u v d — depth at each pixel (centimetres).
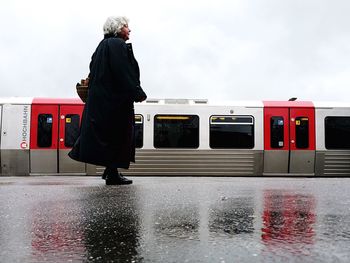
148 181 508
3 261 130
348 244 151
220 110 1402
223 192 344
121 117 432
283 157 1398
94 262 129
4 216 221
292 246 148
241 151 1391
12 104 1362
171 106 1396
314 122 1413
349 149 1409
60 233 175
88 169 1359
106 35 455
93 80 437
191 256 135
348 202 277
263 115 1406
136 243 155
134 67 442
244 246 149
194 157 1383
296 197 306
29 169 1348
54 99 1384
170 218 213
